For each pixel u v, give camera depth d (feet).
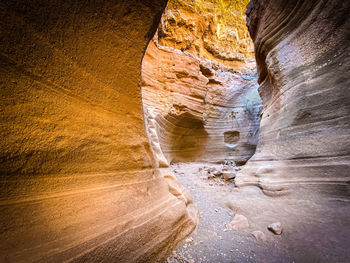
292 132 13.38
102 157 5.81
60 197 4.39
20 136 3.71
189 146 39.40
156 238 6.38
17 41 3.52
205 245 7.72
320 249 6.64
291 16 15.74
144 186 7.42
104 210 5.25
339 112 10.96
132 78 6.80
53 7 3.94
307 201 10.00
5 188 3.42
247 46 61.93
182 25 46.03
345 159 9.71
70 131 4.84
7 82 3.47
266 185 12.92
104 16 5.04
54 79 4.38
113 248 4.74
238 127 40.65
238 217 10.25
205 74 42.09
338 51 11.84
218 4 54.60
